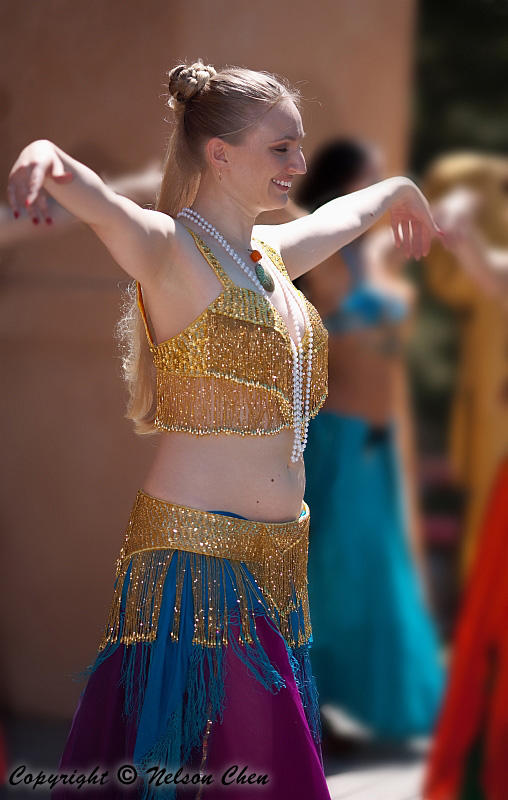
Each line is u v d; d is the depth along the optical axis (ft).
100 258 29.78
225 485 18.24
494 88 28.53
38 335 30.53
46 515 30.96
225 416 18.15
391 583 28.50
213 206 18.92
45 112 29.78
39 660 30.99
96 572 30.35
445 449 28.12
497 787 24.06
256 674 17.71
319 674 28.68
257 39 28.68
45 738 29.17
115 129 29.07
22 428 31.07
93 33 29.27
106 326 29.81
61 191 15.78
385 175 28.35
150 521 18.35
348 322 28.30
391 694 28.68
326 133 28.55
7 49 30.12
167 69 28.58
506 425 27.35
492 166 27.96
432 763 24.93
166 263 17.78
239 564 18.15
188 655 17.80
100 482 30.35
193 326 17.98
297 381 18.78
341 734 28.91
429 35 28.66
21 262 30.37
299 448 18.94
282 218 26.96
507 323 27.30
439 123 28.58
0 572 31.24
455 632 26.35
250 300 18.29
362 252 28.17
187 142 18.97
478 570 24.64
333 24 28.60
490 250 27.43
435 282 27.89
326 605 28.60
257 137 18.47
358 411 28.48
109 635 18.70
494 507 24.67
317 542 28.60
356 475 28.45
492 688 24.31
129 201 17.01
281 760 17.78
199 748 17.81
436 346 28.07
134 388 20.04
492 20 28.60
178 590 17.93
